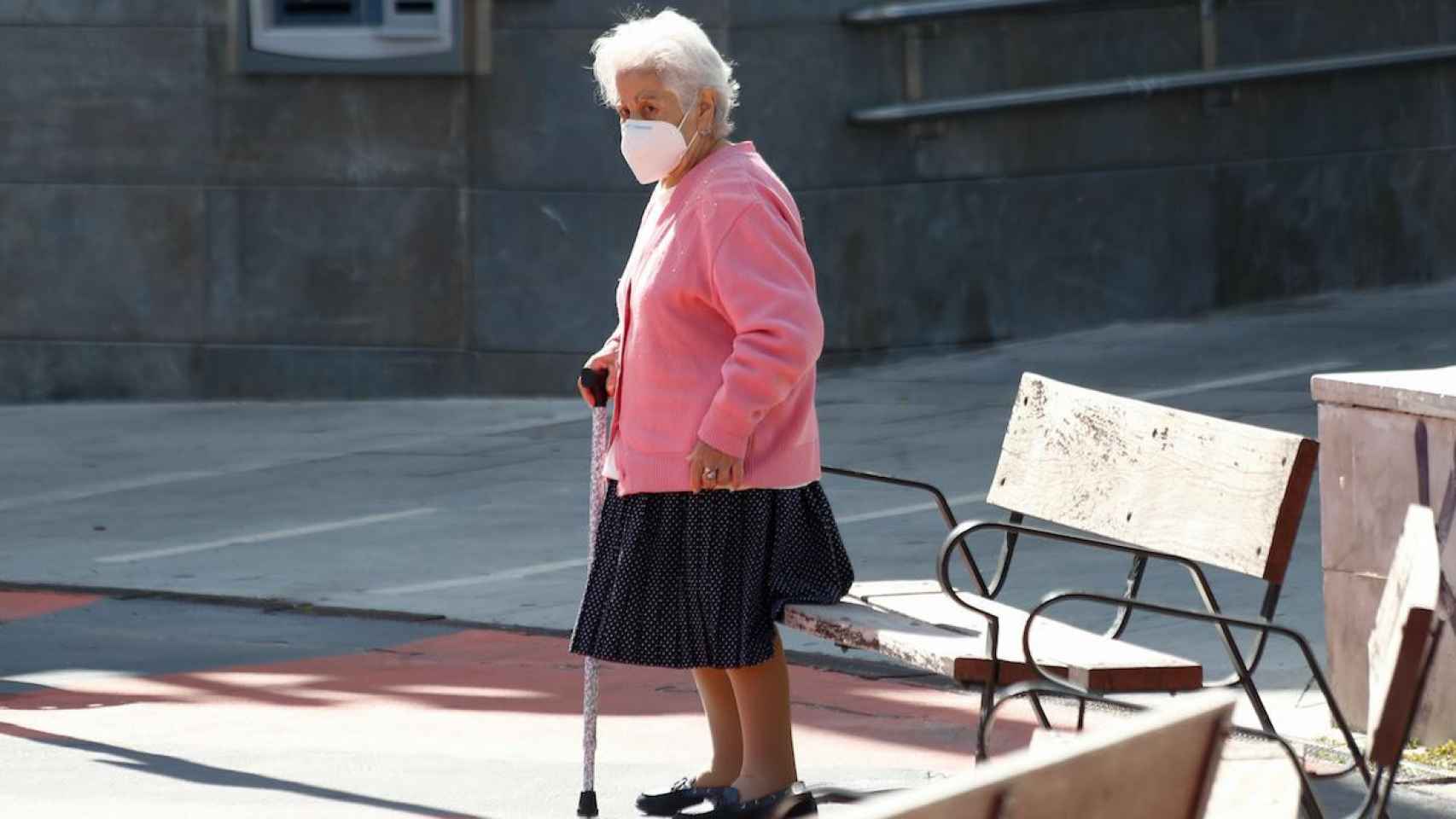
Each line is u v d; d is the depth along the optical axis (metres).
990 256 57.25
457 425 51.56
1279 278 61.84
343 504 42.03
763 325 17.30
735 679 18.42
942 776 20.81
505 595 33.03
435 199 55.00
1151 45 59.09
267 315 55.91
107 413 55.34
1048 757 8.19
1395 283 63.84
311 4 54.91
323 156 55.28
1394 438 20.89
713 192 17.58
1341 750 21.19
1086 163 58.56
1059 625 17.94
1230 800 13.40
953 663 16.03
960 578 32.44
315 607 32.59
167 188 56.00
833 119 54.72
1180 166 59.94
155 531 39.81
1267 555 16.95
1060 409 20.31
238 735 23.75
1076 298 58.66
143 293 56.38
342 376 55.72
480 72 54.34
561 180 54.31
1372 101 63.09
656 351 17.86
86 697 26.22
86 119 56.09
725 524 17.98
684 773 21.41
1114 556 33.62
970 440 45.66
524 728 23.91
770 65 53.94
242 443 50.03
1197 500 18.03
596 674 19.36
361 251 55.41
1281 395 48.50
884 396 51.81
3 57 56.12
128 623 31.77
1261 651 16.98
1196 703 8.95
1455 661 20.67
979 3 55.72
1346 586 21.67
